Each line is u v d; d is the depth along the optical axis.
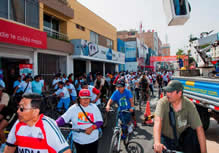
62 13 11.27
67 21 12.28
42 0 9.51
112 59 17.98
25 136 1.61
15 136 1.67
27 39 7.79
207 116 4.41
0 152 2.62
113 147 3.08
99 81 6.19
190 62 6.39
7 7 7.66
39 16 9.42
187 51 6.57
